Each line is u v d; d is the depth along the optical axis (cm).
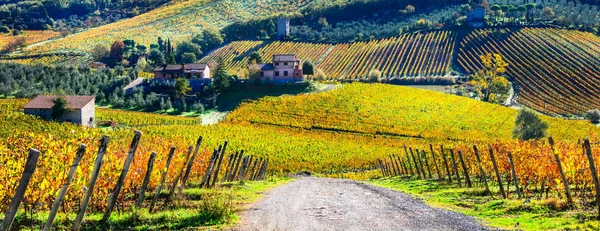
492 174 2750
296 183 3098
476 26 17300
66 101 8006
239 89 10794
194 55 18562
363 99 9862
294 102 9600
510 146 2861
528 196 2050
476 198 2045
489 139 7744
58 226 1316
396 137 8031
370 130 8300
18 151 1845
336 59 17288
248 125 8300
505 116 9331
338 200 2003
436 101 10188
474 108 9850
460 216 1576
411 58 16362
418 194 2334
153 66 16138
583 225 1323
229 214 1488
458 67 15338
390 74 15512
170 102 9938
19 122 6322
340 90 10331
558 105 11656
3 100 9188
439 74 15012
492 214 1603
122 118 8731
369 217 1540
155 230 1309
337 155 6241
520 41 15712
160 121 8638
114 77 12200
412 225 1398
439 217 1550
